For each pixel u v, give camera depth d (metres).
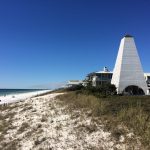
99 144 16.84
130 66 46.34
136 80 46.09
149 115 18.94
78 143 17.73
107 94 36.38
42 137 20.17
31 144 19.23
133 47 46.72
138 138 15.96
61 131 20.70
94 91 39.88
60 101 35.19
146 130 16.42
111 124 19.19
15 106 39.78
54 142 18.69
